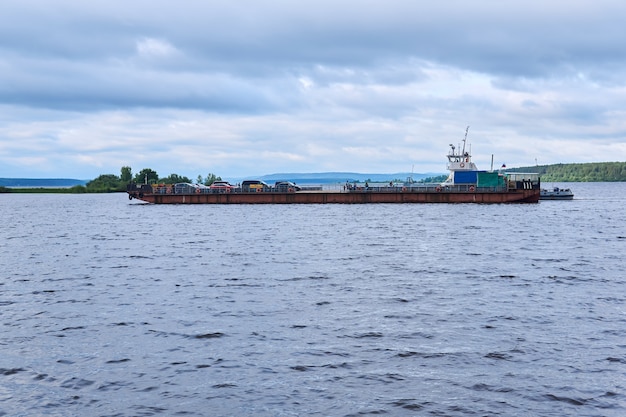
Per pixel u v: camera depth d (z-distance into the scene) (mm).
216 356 23594
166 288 38219
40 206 196125
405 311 30953
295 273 44062
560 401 19000
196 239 71875
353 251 58000
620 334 26250
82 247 65125
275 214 117750
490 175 141750
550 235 74000
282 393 19828
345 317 29734
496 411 18344
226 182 161625
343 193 143875
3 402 19219
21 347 24984
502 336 26047
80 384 20719
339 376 21312
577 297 34375
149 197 151875
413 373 21547
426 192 141125
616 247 60969
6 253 59656
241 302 33500
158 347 24859
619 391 19703
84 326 28359
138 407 18812
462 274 43125
